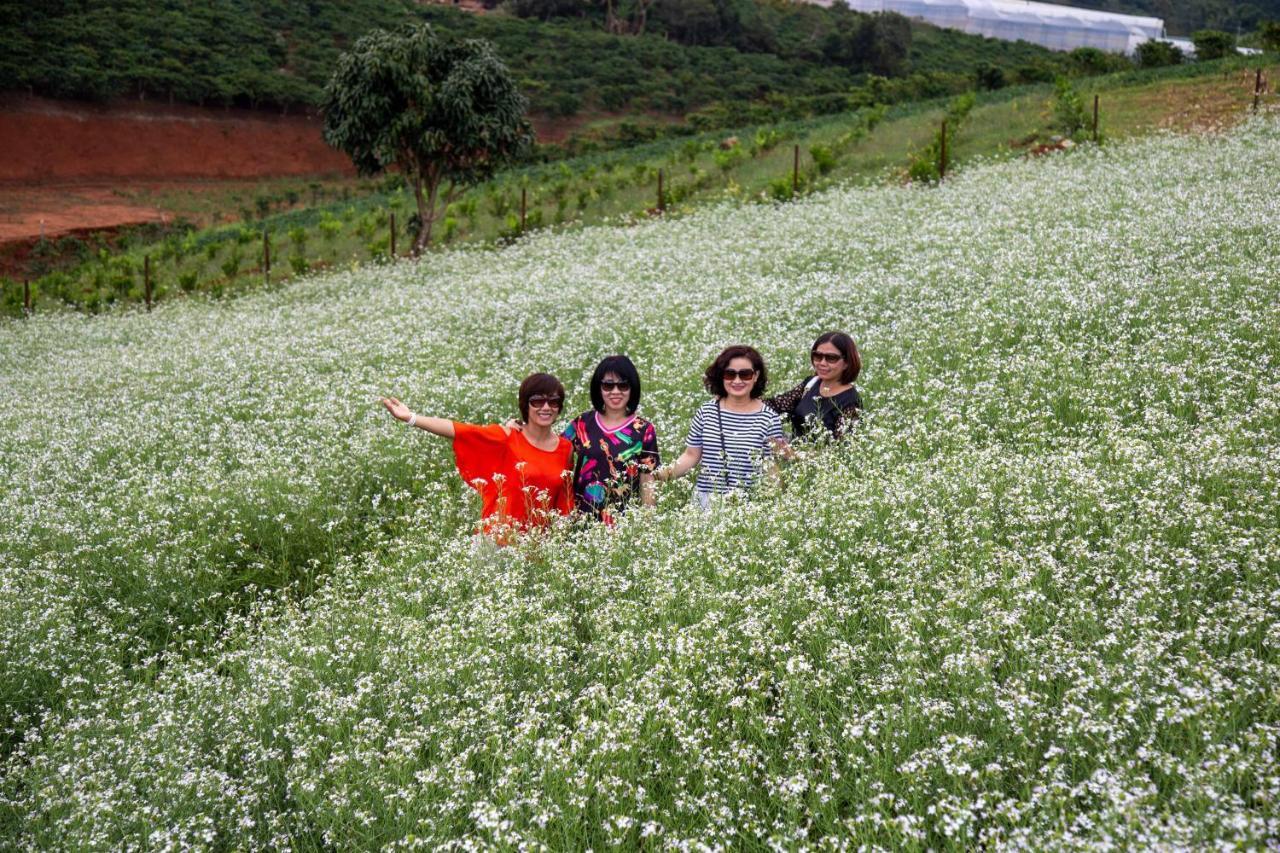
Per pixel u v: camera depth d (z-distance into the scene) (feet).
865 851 10.48
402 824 12.46
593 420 21.65
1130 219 42.88
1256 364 24.81
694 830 11.92
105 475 29.50
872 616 15.78
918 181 68.44
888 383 27.76
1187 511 16.89
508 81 81.76
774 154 97.09
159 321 64.28
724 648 14.76
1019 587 15.11
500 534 19.66
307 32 273.13
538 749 12.80
